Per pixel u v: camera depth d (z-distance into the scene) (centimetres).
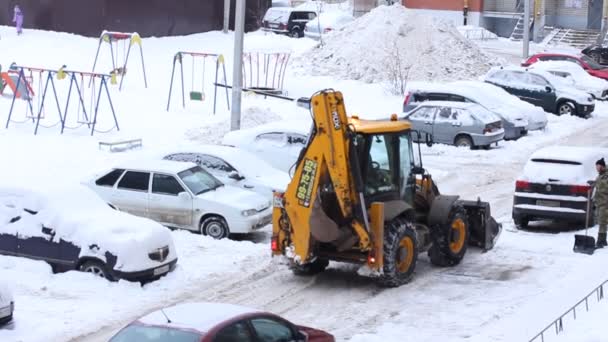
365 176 1569
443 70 4441
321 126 1548
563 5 6381
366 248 1562
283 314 1455
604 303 1412
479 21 6575
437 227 1722
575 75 4362
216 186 2036
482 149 3106
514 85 3912
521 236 2000
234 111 2722
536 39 6322
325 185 1580
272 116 3319
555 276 1673
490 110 3288
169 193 1975
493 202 2370
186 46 4803
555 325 1259
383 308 1485
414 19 4653
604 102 4266
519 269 1731
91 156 2661
